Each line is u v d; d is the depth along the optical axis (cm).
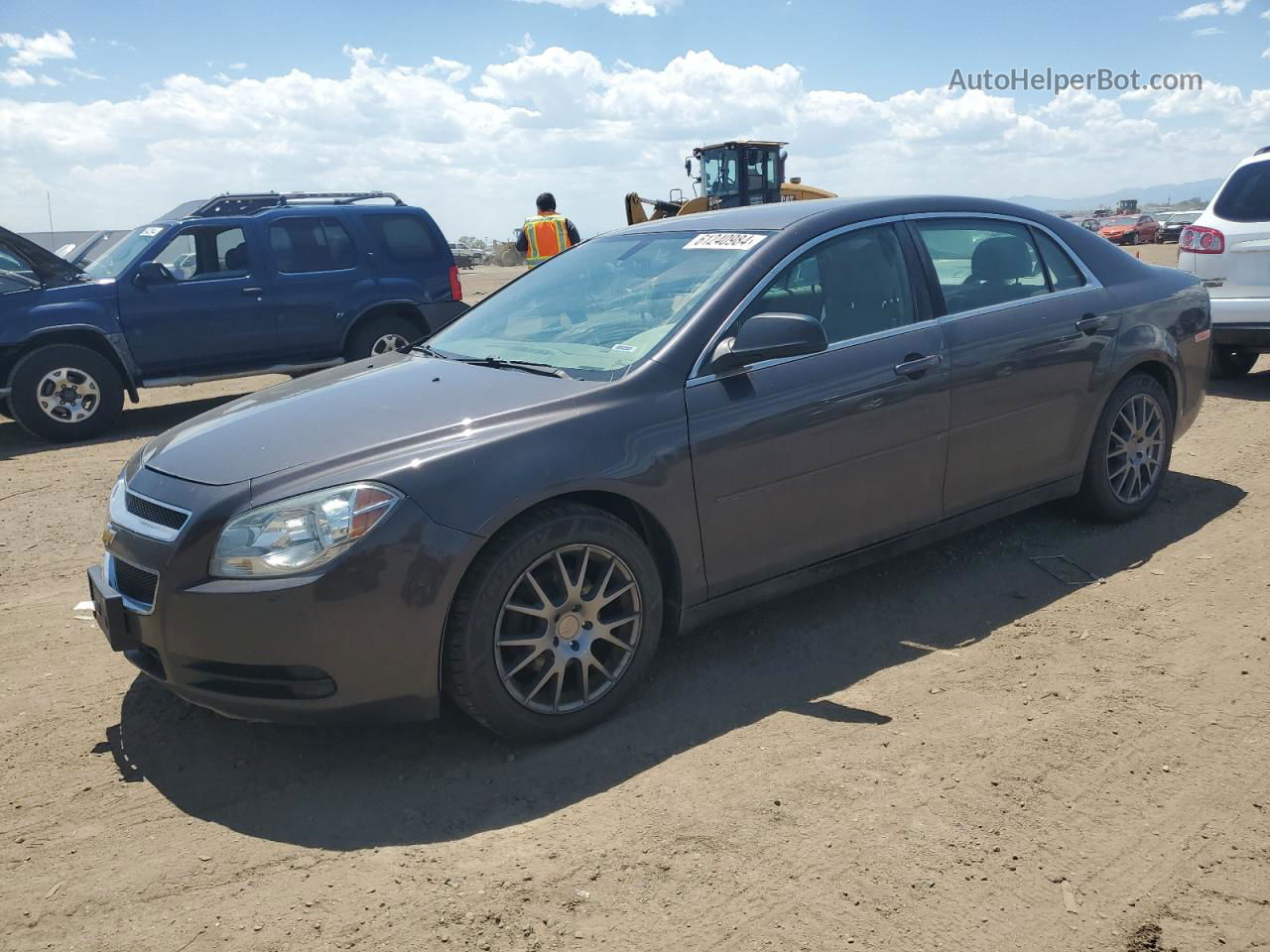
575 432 329
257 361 973
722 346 363
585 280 439
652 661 385
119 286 905
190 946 243
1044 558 469
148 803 308
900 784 297
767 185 1928
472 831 287
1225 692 343
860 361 390
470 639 309
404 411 343
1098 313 473
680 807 291
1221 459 623
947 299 427
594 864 267
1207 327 534
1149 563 460
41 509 647
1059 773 300
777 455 367
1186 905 243
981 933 237
